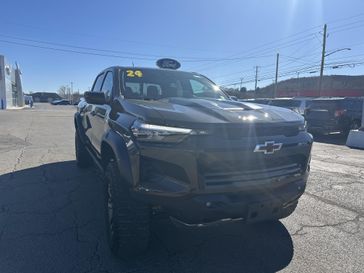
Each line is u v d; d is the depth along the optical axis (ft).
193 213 9.11
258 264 10.57
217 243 11.94
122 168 9.74
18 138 39.06
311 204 16.35
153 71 15.70
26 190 17.65
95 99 13.10
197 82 16.08
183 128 9.01
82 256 10.83
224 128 9.25
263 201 9.66
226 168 9.27
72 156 27.35
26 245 11.50
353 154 33.42
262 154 9.64
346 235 12.78
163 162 9.11
